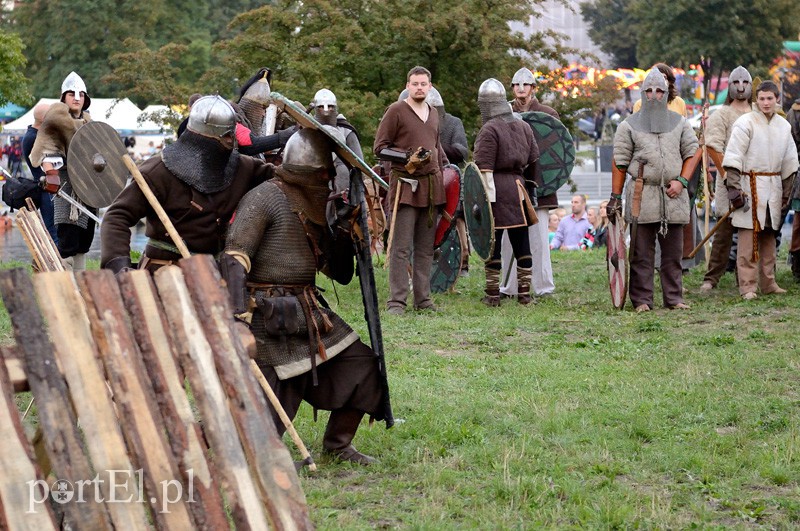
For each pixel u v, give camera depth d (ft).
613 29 215.10
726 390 26.40
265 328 19.49
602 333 34.81
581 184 130.62
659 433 22.74
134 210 19.72
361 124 68.69
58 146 36.78
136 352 13.10
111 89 189.57
